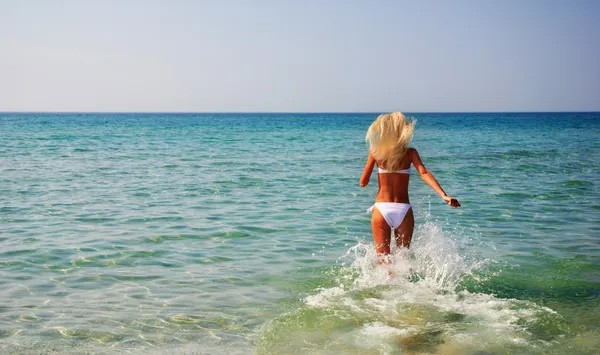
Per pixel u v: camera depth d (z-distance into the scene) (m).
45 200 10.02
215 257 6.09
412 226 5.27
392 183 5.26
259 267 5.69
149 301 4.59
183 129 57.75
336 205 9.74
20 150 23.33
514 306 4.42
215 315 4.27
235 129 59.31
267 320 4.18
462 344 3.66
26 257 5.98
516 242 6.79
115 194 10.90
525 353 3.52
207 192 11.32
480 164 17.94
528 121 105.06
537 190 11.70
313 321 4.11
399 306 4.44
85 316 4.20
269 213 8.89
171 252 6.30
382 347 3.63
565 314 4.28
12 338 3.74
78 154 21.41
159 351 3.59
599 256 6.05
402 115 5.23
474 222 8.16
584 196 10.78
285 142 32.81
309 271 5.54
